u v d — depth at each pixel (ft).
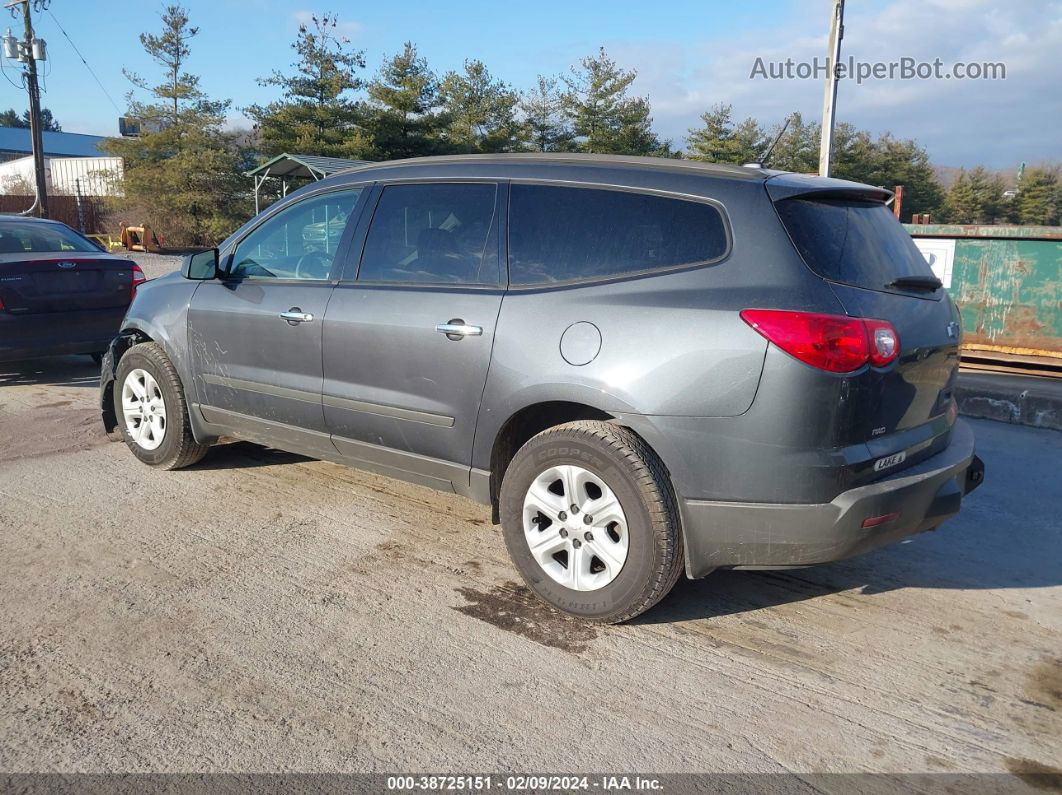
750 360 9.76
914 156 171.53
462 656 10.47
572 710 9.40
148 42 123.54
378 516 15.10
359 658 10.36
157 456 16.99
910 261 11.55
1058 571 13.42
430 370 12.32
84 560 12.98
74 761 8.32
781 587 12.65
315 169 80.94
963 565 13.58
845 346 9.62
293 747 8.63
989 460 19.60
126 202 125.29
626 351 10.44
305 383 14.01
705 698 9.69
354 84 126.93
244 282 15.21
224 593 11.99
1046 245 26.58
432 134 132.87
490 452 11.89
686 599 12.19
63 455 18.40
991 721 9.34
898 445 10.57
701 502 10.23
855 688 9.95
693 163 11.44
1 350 23.66
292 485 16.65
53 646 10.44
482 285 12.09
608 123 138.82
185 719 9.04
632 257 10.96
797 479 9.81
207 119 125.80
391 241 13.35
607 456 10.61
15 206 123.95
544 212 11.84
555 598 11.38
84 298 25.11
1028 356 27.22
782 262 9.97
